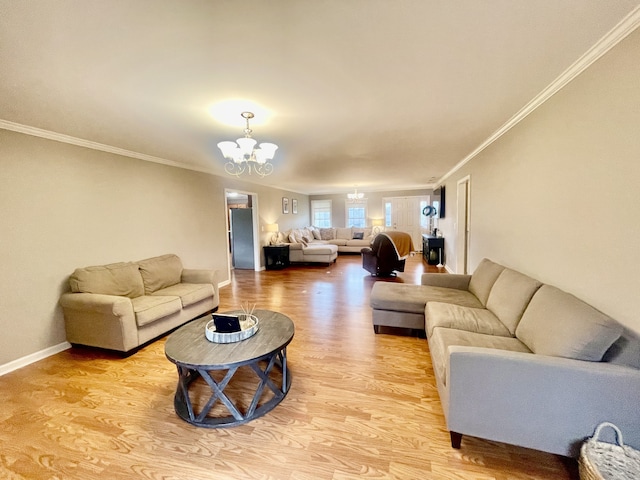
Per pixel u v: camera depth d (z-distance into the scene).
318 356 2.66
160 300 3.12
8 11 1.18
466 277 3.39
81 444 1.67
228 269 5.66
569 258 1.92
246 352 1.90
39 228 2.74
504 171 3.04
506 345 1.91
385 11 1.25
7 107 2.20
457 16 1.30
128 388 2.23
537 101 2.26
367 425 1.78
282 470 1.48
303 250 7.53
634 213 1.41
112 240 3.43
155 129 2.78
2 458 1.59
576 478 1.41
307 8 1.22
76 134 2.90
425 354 2.67
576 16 1.32
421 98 2.21
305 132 3.01
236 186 6.04
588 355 1.41
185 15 1.25
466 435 1.60
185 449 1.63
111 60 1.60
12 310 2.55
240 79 1.85
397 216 9.77
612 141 1.53
